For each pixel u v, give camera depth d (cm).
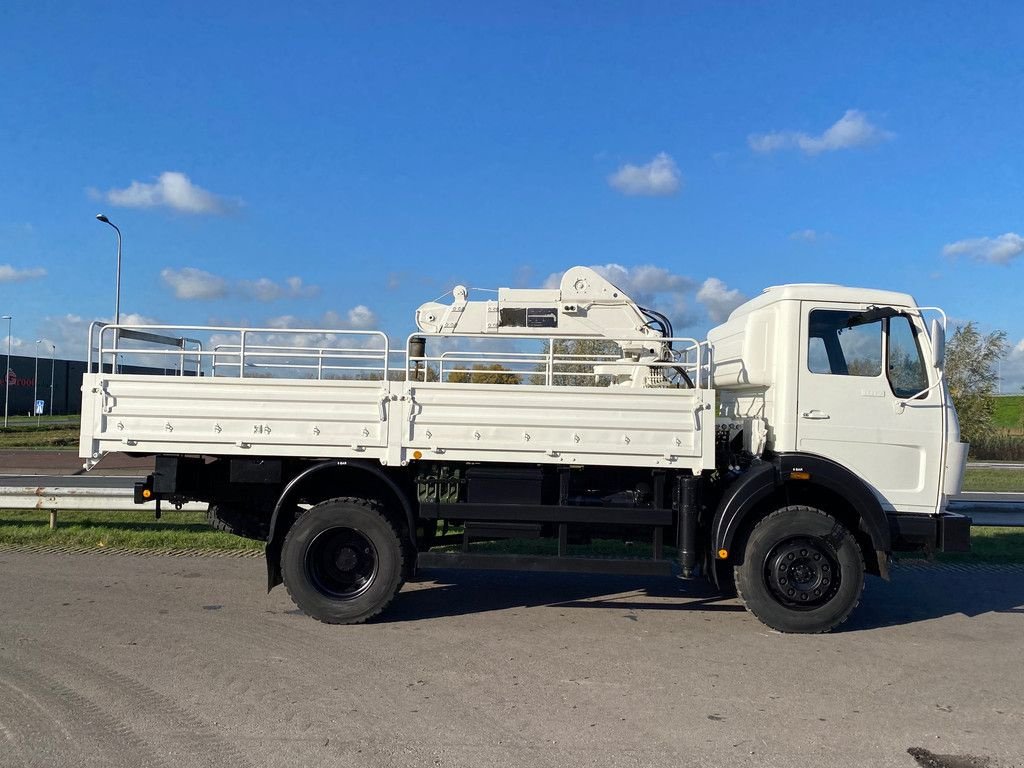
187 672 480
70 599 652
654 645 561
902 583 786
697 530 628
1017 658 543
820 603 599
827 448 615
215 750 373
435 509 623
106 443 628
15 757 363
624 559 616
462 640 563
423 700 442
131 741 381
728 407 728
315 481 647
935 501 618
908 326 627
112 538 895
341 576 612
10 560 799
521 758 371
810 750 387
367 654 525
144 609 625
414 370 655
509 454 617
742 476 614
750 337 648
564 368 871
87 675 472
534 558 618
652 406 613
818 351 620
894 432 617
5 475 1792
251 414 623
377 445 618
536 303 720
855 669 514
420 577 780
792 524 596
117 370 678
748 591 601
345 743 383
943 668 519
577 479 638
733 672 504
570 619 629
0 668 482
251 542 898
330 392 621
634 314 714
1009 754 386
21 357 5925
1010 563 885
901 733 409
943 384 619
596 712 430
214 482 665
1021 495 1598
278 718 412
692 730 408
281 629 579
